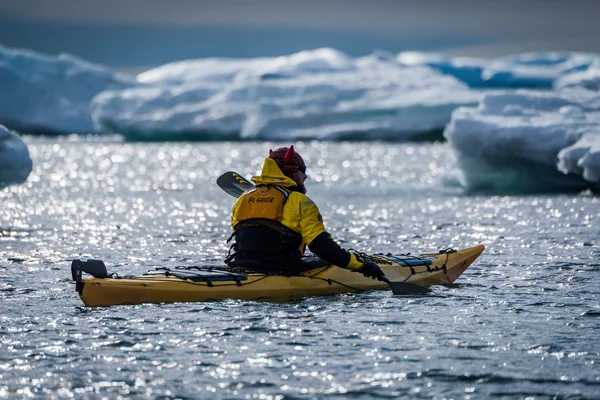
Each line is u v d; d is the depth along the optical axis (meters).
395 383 15.91
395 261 25.67
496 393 15.36
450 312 21.75
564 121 60.97
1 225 43.53
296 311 21.62
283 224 23.19
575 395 15.21
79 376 16.36
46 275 27.89
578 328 20.06
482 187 65.81
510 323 20.55
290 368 16.86
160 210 53.94
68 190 71.38
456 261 26.84
